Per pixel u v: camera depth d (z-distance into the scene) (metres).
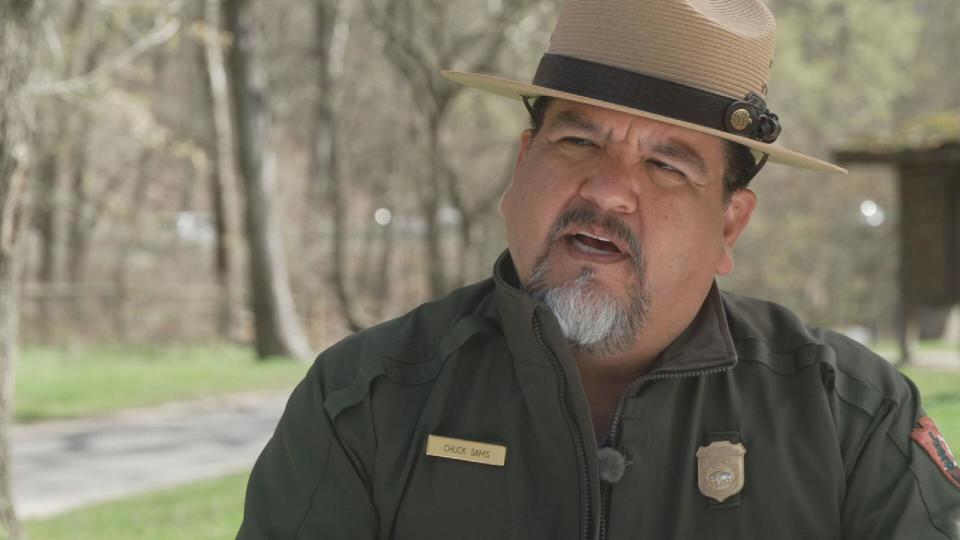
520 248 2.11
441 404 2.14
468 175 33.00
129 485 9.25
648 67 2.07
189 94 32.38
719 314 2.19
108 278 34.06
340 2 28.34
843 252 36.06
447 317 2.26
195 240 35.62
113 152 31.55
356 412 2.14
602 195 2.02
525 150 2.25
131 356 21.64
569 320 2.04
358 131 37.34
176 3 16.38
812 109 26.86
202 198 41.69
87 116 24.38
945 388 7.78
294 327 20.42
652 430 2.10
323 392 2.19
